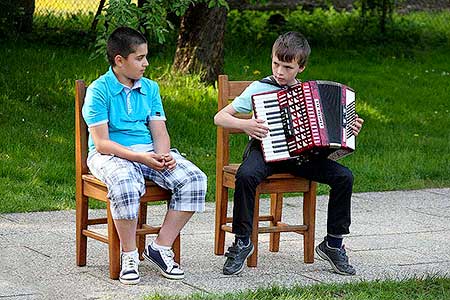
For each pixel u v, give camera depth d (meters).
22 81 12.63
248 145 6.70
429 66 17.61
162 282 6.30
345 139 6.44
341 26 19.41
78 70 13.40
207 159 10.98
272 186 6.67
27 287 6.09
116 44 6.32
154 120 6.54
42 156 10.27
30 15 15.65
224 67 15.02
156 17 10.28
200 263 6.86
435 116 14.13
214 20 13.52
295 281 6.44
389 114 13.88
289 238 7.79
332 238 6.70
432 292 6.14
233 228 6.62
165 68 13.82
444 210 9.27
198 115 12.37
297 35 6.61
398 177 10.81
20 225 7.89
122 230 6.19
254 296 5.81
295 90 6.45
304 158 6.52
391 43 18.91
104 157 6.30
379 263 7.05
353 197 9.77
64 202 8.82
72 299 5.85
